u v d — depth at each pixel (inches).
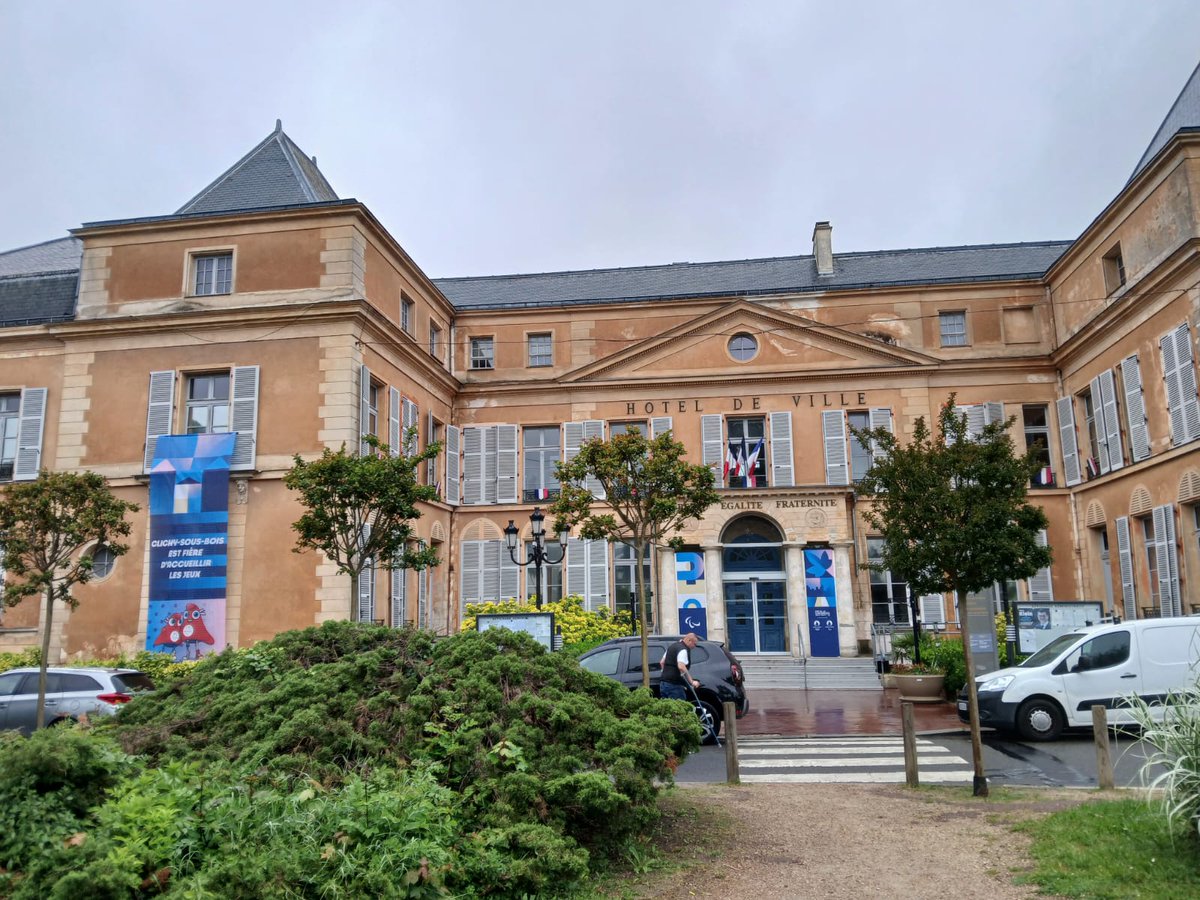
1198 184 736.3
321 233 817.5
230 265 836.0
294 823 207.9
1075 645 533.6
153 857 186.9
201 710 284.7
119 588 788.6
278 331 808.9
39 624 797.2
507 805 237.0
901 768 452.8
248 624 762.2
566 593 1019.3
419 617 928.9
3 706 545.0
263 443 791.7
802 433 1040.2
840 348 1049.5
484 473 1069.8
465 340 1121.4
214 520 777.6
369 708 271.6
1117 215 868.0
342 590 753.6
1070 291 995.3
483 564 1048.2
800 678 846.5
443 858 209.2
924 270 1144.2
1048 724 520.4
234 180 913.5
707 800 351.9
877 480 405.1
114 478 810.2
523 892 218.4
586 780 239.9
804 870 253.3
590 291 1192.2
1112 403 888.3
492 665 285.1
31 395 853.8
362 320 806.5
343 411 784.3
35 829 192.7
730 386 1056.8
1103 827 268.2
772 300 1103.0
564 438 1068.5
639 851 265.6
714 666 562.3
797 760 484.1
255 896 185.8
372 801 215.2
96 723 298.4
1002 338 1051.9
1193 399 736.3
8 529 568.4
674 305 1106.7
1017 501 384.8
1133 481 848.9
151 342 829.8
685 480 572.1
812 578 960.9
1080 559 981.2
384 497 594.2
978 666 705.0
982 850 267.7
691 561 983.0
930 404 1039.0
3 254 1008.9
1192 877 223.3
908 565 387.5
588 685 300.7
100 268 848.9
